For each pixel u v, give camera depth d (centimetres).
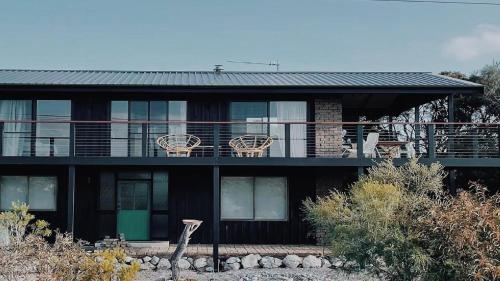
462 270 766
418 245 838
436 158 1576
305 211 1595
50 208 1747
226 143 1725
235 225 1752
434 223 806
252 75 1953
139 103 1744
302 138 1736
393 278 890
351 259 936
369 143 1631
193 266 1469
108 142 1720
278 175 1767
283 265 1487
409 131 2930
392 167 1196
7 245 919
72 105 1731
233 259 1485
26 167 1742
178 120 1738
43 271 813
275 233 1752
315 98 1745
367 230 899
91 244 1686
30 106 1727
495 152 1947
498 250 736
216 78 1845
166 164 1543
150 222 1745
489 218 743
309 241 1744
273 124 1719
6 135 1716
